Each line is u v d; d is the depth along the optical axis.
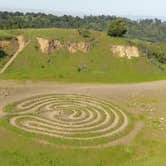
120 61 97.06
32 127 50.22
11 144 44.16
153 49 118.94
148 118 56.81
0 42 90.56
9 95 63.72
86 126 52.28
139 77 85.25
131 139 48.28
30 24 141.50
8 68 84.44
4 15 156.50
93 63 93.69
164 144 46.84
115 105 62.28
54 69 86.69
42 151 42.94
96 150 44.31
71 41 97.81
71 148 44.44
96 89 71.75
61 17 175.88
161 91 73.06
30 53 91.31
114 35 106.94
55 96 65.00
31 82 73.38
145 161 41.69
